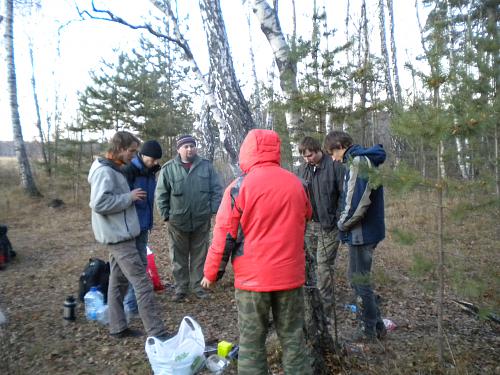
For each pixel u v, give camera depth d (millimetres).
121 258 3635
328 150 3600
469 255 5980
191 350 3131
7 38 12602
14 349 3664
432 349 3467
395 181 2982
